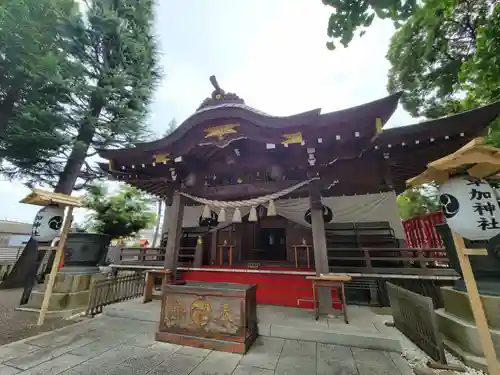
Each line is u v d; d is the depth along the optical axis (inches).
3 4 342.3
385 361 120.3
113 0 510.9
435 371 115.9
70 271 249.8
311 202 201.5
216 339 134.4
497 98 209.6
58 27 413.1
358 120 170.1
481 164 103.5
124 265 335.3
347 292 237.1
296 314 179.8
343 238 282.0
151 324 174.1
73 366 114.1
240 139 208.8
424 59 397.4
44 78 386.6
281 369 112.3
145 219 552.7
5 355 125.5
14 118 397.4
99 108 486.9
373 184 231.0
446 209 110.3
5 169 414.9
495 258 136.6
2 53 362.6
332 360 121.3
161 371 110.0
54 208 204.4
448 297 153.5
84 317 202.4
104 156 236.2
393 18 96.4
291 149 203.2
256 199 206.5
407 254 265.7
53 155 419.5
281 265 282.7
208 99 230.2
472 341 124.3
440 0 142.3
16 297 297.1
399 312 160.9
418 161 237.0
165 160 222.5
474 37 348.2
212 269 263.0
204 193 236.2
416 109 451.2
